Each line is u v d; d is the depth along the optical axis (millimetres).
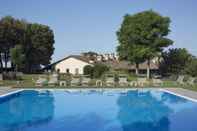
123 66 80000
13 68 75312
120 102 28016
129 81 41125
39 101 27984
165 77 60250
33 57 84375
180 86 39469
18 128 17000
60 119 19859
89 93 33656
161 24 62156
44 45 85250
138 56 61750
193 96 29234
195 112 22688
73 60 77562
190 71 52406
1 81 41719
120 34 66250
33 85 36969
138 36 62062
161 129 17188
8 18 78312
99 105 26266
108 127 17719
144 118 20625
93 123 18734
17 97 30297
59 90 34094
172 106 25719
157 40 61250
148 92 34656
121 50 65938
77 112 22734
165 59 66688
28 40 81688
